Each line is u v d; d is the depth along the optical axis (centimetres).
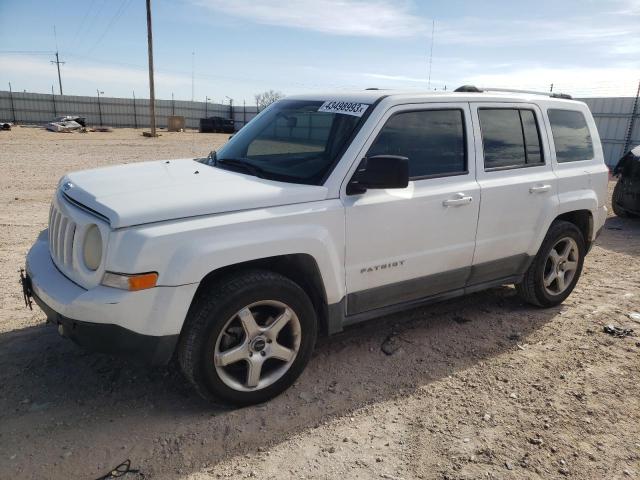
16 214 833
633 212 959
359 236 354
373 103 372
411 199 375
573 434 315
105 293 282
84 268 301
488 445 303
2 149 1991
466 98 418
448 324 468
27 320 436
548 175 469
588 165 514
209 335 304
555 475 280
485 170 424
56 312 299
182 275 287
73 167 1488
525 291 494
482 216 420
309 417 326
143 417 318
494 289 561
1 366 365
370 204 355
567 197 483
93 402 331
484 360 404
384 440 306
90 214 304
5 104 4894
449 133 406
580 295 551
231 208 309
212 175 363
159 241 283
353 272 360
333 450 296
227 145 444
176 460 284
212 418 320
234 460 286
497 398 351
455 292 434
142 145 2547
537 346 429
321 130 381
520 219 448
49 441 293
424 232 387
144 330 288
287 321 335
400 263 381
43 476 268
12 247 646
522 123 457
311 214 330
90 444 293
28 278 344
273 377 338
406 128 381
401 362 397
